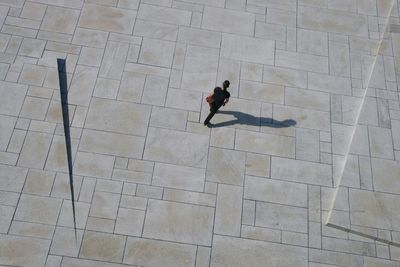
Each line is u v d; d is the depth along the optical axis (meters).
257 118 9.27
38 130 8.49
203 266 7.66
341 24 10.78
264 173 8.68
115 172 8.38
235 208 8.26
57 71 9.18
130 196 8.17
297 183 8.64
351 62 10.23
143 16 10.30
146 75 9.52
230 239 7.95
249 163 8.75
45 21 9.92
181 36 10.13
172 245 7.79
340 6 11.06
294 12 10.83
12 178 8.00
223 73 9.75
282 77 9.84
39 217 7.75
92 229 7.78
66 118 8.83
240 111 9.31
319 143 9.12
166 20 10.32
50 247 7.53
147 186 8.30
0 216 7.65
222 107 9.31
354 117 9.52
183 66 9.73
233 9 10.69
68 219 7.80
